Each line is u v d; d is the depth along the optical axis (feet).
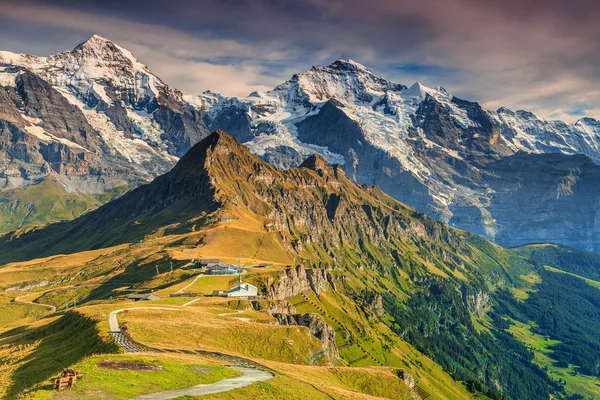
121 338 465.88
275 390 377.50
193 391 333.42
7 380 399.65
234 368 416.46
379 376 622.13
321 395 414.82
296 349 608.19
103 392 301.63
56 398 285.43
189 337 520.83
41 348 503.20
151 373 349.00
